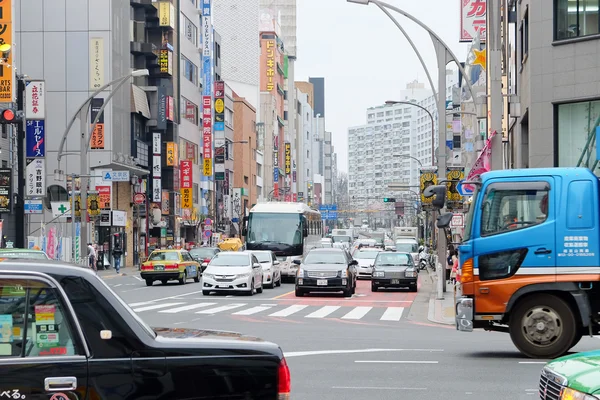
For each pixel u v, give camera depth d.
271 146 147.00
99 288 5.91
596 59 30.47
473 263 14.67
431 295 36.25
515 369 13.29
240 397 6.11
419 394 11.14
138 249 73.88
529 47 32.28
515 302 14.51
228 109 112.31
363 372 13.02
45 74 65.56
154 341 5.99
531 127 32.00
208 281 35.69
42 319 5.80
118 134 67.12
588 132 30.81
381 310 28.83
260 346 6.23
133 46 74.44
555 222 14.34
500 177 14.70
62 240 47.03
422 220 101.06
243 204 121.19
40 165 50.38
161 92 76.62
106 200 62.38
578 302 14.18
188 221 84.75
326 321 24.31
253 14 143.62
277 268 44.09
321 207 163.38
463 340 18.17
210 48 97.12
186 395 5.99
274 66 151.62
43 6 65.69
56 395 5.72
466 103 61.44
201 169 96.56
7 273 5.78
